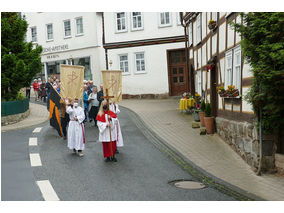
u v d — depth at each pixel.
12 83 17.38
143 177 7.81
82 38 31.33
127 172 8.22
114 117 9.49
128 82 28.58
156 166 8.78
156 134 13.18
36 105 23.50
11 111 16.17
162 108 21.09
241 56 9.80
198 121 15.70
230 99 11.31
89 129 14.51
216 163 9.16
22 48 18.48
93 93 15.12
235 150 10.38
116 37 28.67
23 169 8.41
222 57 12.22
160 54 27.52
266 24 7.59
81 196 6.52
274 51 7.36
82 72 10.37
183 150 10.63
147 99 27.72
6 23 17.56
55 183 7.32
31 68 18.50
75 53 31.92
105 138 9.21
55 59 33.41
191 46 20.38
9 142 11.73
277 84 7.62
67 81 10.16
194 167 8.65
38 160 9.31
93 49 30.69
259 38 7.88
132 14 28.06
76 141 9.85
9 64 17.30
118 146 10.46
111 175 7.95
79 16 31.27
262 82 7.75
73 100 10.05
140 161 9.29
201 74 16.56
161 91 27.62
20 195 6.59
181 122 15.77
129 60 28.41
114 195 6.57
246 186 7.25
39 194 6.63
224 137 11.77
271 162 8.28
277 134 8.26
